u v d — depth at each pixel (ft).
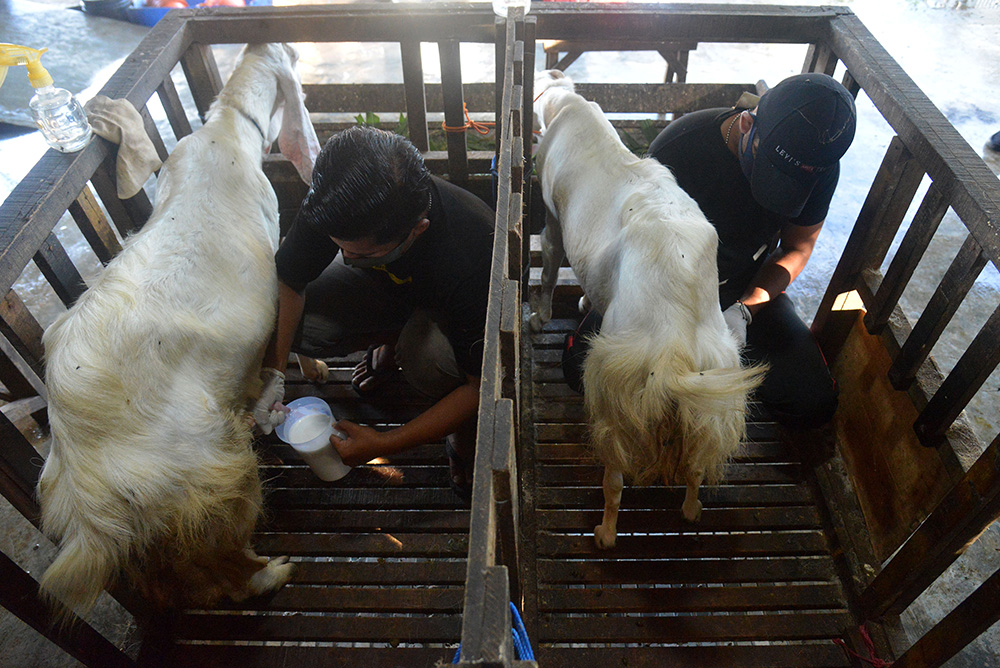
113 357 4.60
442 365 6.06
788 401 6.74
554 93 7.18
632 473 5.39
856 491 6.87
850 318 7.16
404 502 6.70
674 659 5.79
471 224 5.37
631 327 5.02
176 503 4.66
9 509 7.43
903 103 5.66
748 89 8.85
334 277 6.64
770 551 6.46
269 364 6.16
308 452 6.13
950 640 4.56
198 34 7.37
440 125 9.78
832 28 6.93
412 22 7.00
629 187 5.82
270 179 8.29
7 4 17.70
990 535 7.48
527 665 2.57
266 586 5.90
